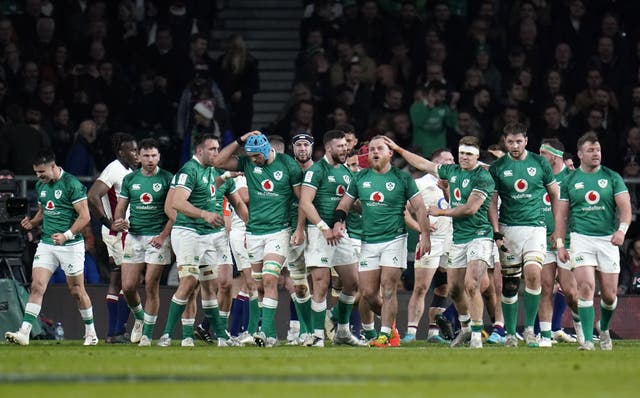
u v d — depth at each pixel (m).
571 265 48.91
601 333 43.56
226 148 45.47
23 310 52.88
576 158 69.44
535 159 44.75
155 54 70.88
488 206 44.50
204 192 45.56
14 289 52.75
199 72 70.12
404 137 67.31
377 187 45.06
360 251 45.81
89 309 48.28
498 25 74.69
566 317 59.16
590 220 42.72
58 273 58.56
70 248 47.31
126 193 47.75
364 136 66.69
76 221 46.91
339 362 34.03
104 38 71.50
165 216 47.72
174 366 32.12
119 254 50.84
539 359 36.22
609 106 70.50
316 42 71.88
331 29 73.44
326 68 70.75
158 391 25.20
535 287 44.81
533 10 73.88
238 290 52.84
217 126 65.50
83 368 31.33
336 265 46.09
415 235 60.03
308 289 47.38
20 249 53.16
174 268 60.44
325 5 73.69
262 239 45.78
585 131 69.88
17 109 66.31
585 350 42.56
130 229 47.84
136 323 50.06
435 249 52.16
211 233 46.09
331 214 46.09
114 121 68.62
